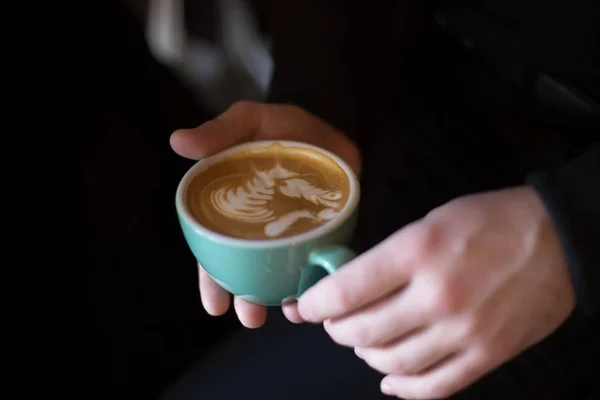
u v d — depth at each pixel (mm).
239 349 699
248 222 531
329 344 684
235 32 1296
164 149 935
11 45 801
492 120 716
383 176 730
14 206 792
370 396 646
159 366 808
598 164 516
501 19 690
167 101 988
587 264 500
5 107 795
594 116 658
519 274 499
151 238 875
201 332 835
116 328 812
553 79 672
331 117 717
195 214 535
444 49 756
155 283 849
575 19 643
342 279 494
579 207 508
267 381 666
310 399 650
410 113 749
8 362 757
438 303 488
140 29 994
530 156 689
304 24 751
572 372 623
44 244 804
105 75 912
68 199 834
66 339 791
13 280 780
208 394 671
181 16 1285
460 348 503
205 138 580
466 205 518
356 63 756
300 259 508
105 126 899
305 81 726
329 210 539
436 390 521
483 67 722
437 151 723
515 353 523
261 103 632
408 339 509
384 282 493
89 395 778
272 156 582
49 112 834
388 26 765
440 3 740
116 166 888
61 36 853
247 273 513
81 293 812
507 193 529
